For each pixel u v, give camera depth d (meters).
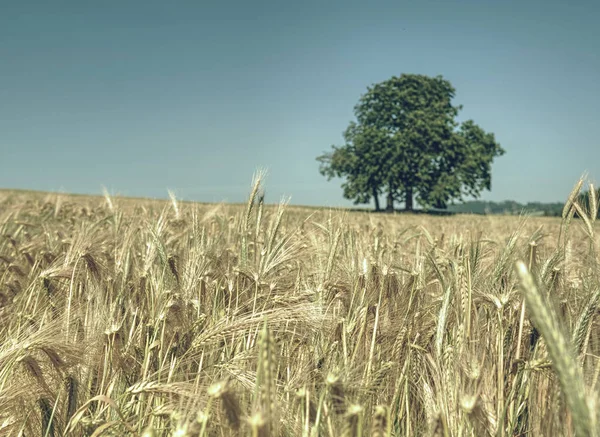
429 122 63.31
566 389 1.22
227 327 2.72
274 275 3.88
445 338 2.98
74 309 3.36
